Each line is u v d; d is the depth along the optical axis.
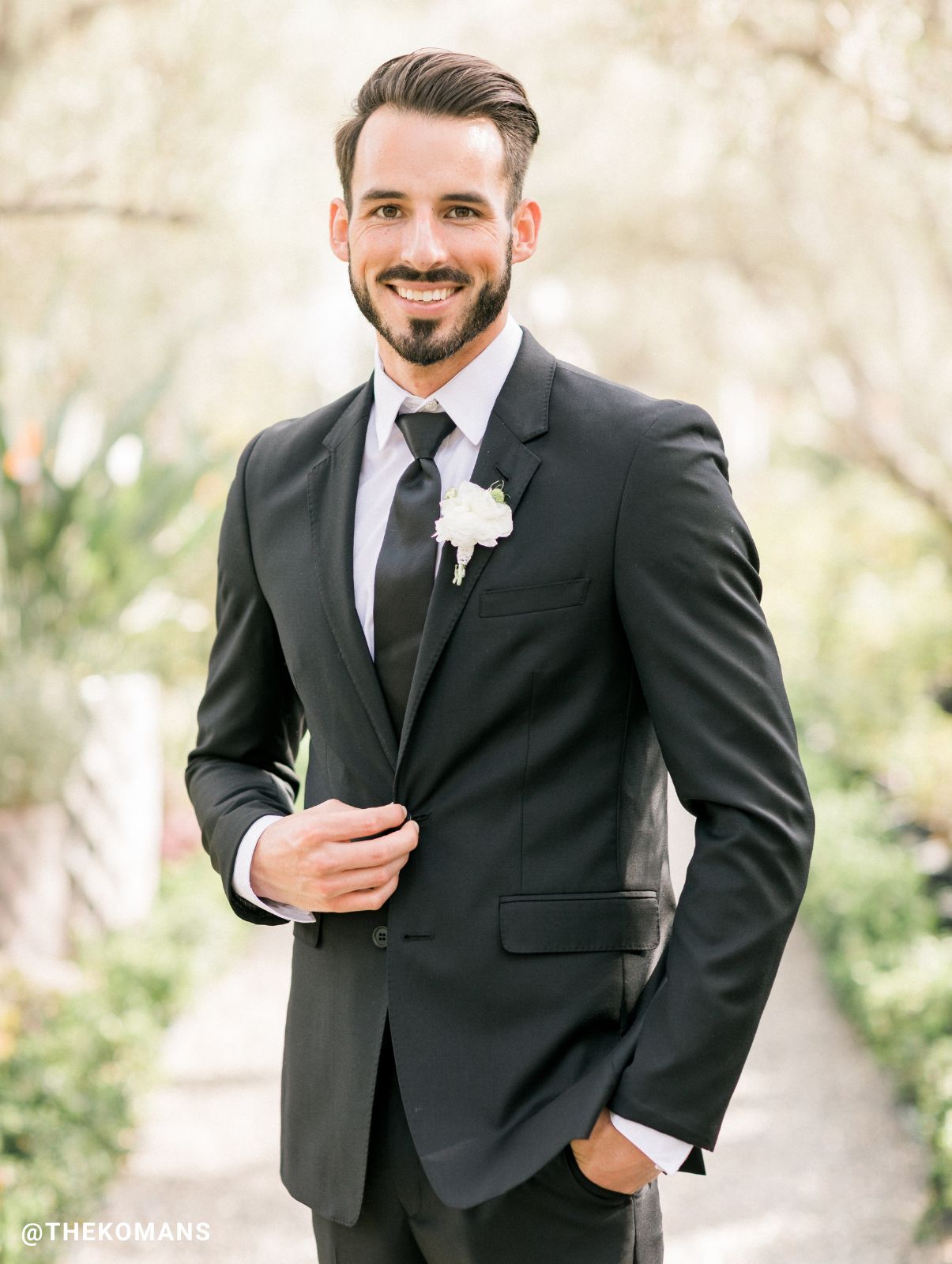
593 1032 1.82
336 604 1.93
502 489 1.86
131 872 6.18
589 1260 1.83
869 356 7.75
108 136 5.59
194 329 7.30
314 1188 1.96
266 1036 5.41
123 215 5.51
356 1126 1.89
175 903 6.48
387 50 7.02
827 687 10.29
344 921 1.95
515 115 1.87
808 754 9.81
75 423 7.38
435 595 1.83
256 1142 4.41
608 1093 1.72
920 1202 3.90
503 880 1.83
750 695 1.76
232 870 1.99
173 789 7.83
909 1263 3.56
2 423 6.39
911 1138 4.33
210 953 6.21
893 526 11.21
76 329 7.25
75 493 6.41
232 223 6.45
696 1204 3.99
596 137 8.28
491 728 1.83
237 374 9.38
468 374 1.92
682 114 7.27
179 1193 4.04
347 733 1.93
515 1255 1.82
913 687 9.33
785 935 1.73
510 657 1.82
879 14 4.79
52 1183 3.71
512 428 1.89
